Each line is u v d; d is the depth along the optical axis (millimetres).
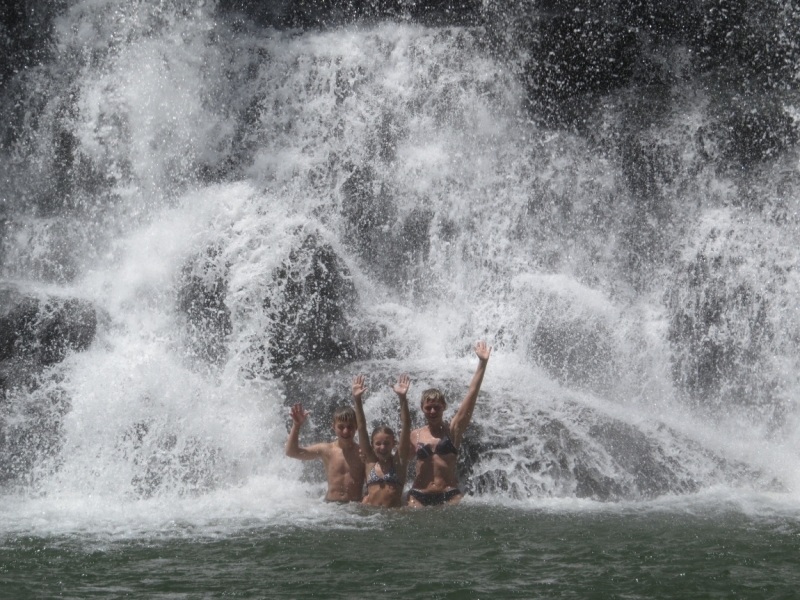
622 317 22844
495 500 15734
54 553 12000
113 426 17672
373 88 26422
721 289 22859
